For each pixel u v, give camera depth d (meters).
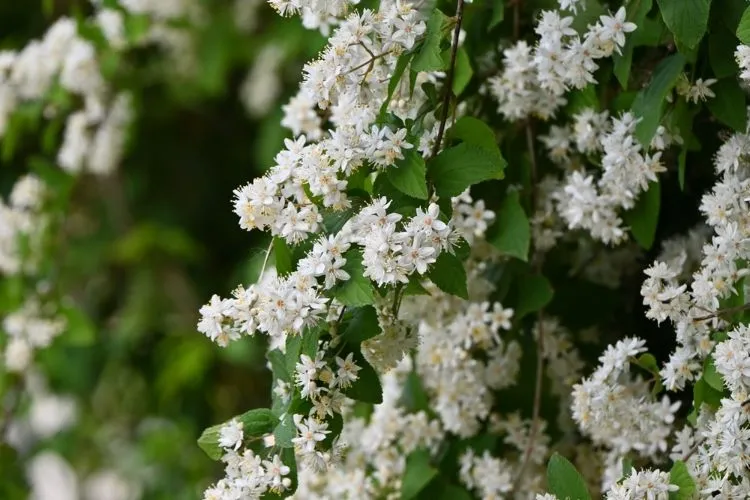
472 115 1.45
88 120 1.80
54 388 2.16
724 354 1.31
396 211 1.33
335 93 1.35
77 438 2.24
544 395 1.47
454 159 1.34
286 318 1.31
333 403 1.33
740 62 1.32
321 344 1.34
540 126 1.47
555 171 1.47
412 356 1.49
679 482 1.32
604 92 1.43
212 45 2.13
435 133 1.39
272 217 1.32
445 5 1.43
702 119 1.44
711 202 1.35
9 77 1.75
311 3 1.35
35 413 2.11
